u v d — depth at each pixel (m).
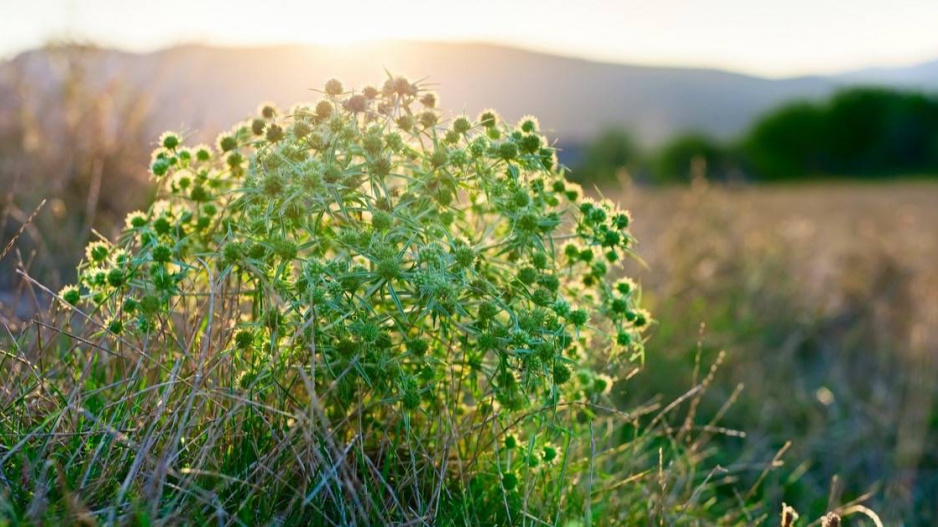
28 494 2.18
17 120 6.36
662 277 6.76
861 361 5.92
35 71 6.66
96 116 6.38
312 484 2.44
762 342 6.08
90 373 2.95
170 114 6.93
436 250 2.53
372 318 2.57
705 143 47.19
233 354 2.52
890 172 58.31
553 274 2.92
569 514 2.89
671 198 9.05
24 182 5.63
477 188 2.84
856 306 7.08
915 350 5.70
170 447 2.26
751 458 4.43
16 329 3.18
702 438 4.46
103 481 2.22
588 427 3.29
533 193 3.00
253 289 2.69
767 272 7.24
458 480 2.79
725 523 3.56
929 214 19.42
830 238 9.48
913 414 4.89
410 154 2.79
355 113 2.72
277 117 2.88
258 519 2.28
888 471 4.51
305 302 2.44
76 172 5.98
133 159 6.33
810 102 60.44
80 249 4.88
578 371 3.10
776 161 56.88
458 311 2.49
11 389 2.65
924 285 7.23
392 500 2.55
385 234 2.58
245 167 2.98
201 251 2.94
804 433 4.92
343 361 2.49
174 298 2.98
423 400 2.82
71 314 2.85
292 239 2.62
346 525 2.33
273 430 2.45
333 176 2.55
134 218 2.90
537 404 2.93
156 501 2.05
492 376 2.65
